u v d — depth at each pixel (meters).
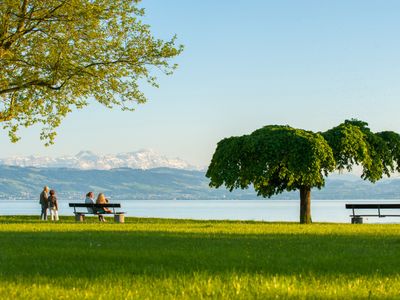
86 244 15.83
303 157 34.69
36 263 11.83
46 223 30.03
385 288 8.89
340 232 21.75
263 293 8.48
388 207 34.59
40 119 34.97
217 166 36.69
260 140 35.38
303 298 8.08
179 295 8.34
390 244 16.28
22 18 31.91
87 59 33.81
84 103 34.84
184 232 21.19
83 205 35.94
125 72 34.34
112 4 34.00
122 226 25.88
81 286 9.15
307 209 37.19
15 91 34.75
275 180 37.94
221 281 9.50
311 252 13.88
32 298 8.19
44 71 33.28
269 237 18.72
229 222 35.56
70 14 32.28
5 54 32.03
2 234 19.77
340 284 9.27
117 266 11.31
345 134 36.19
